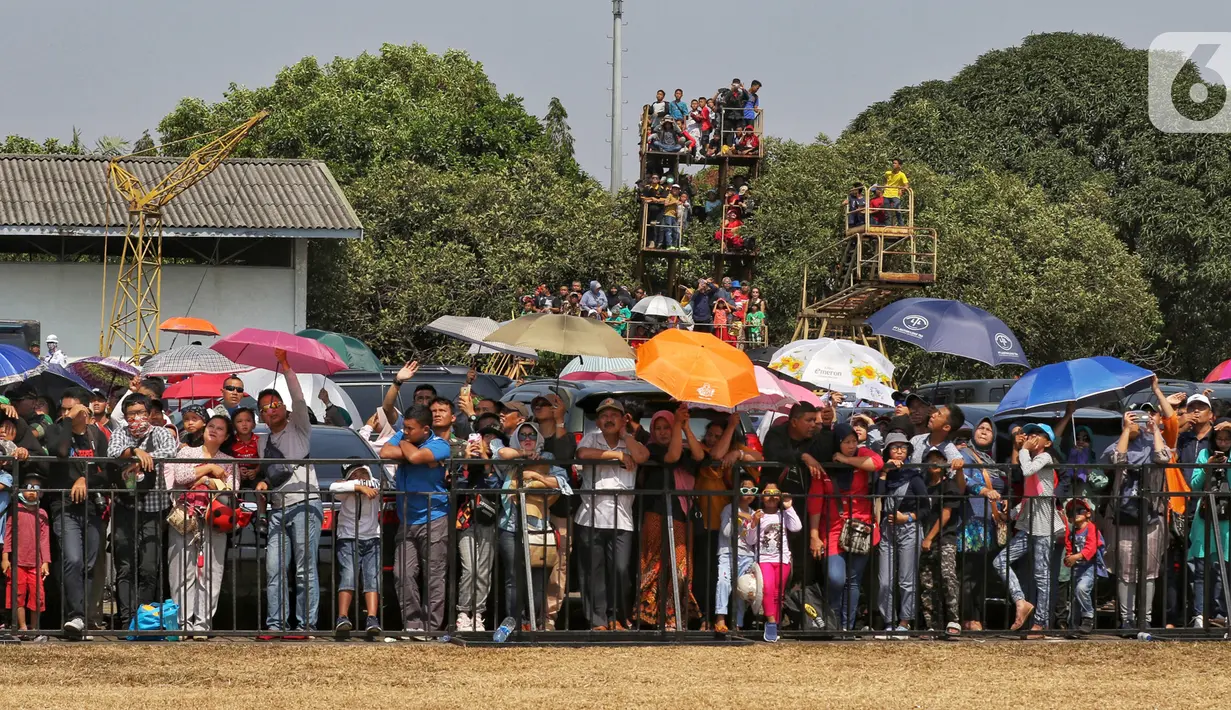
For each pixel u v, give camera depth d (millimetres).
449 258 65875
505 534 18594
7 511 17953
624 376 26828
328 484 19172
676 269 68188
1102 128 81750
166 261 58938
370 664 16234
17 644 16891
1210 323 72438
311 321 63938
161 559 17547
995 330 23344
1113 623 20766
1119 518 19797
